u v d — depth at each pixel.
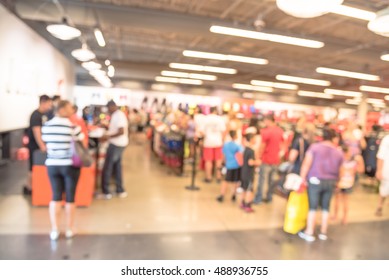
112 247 3.16
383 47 7.67
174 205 4.74
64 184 3.27
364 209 5.36
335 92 16.81
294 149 4.24
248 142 4.55
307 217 3.90
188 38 8.69
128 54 11.69
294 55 9.62
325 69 9.58
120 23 6.30
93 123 7.32
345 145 4.77
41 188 4.16
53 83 9.49
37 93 7.85
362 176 8.77
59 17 6.09
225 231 3.83
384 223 4.61
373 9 5.02
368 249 3.61
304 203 3.86
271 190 5.24
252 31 6.33
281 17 6.31
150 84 18.34
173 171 7.47
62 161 3.08
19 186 5.13
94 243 3.22
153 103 18.34
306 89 17.06
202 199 5.18
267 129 5.05
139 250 3.14
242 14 6.40
